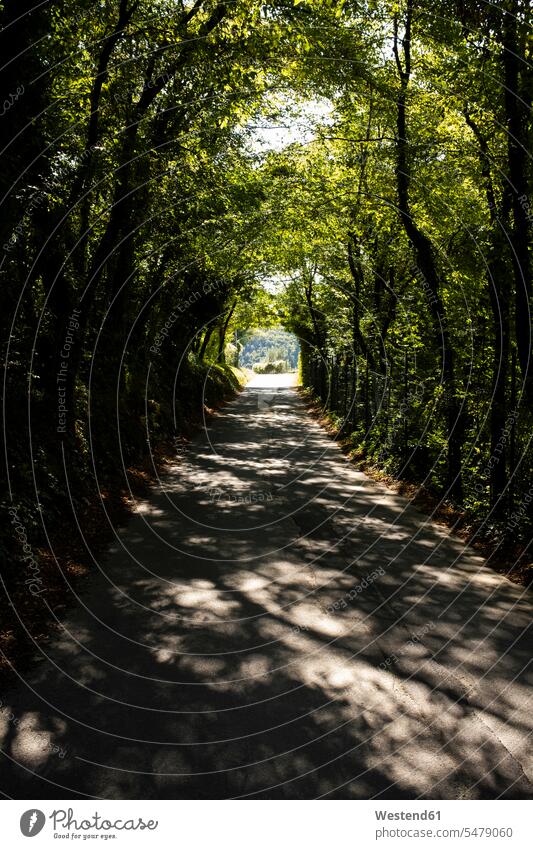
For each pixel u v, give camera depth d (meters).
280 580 7.32
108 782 3.67
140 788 3.63
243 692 4.75
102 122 10.86
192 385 26.20
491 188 9.74
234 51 10.45
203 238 18.61
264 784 3.68
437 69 10.50
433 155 11.87
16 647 5.32
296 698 4.67
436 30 9.59
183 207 16.09
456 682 4.91
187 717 4.38
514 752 4.01
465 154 10.55
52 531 7.83
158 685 4.83
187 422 22.09
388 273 16.95
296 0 9.49
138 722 4.30
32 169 8.71
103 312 15.64
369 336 18.09
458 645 5.57
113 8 10.14
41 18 7.03
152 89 11.14
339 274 20.94
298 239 19.66
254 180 17.27
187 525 9.69
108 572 7.41
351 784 3.69
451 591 6.95
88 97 10.46
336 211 15.76
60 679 4.89
